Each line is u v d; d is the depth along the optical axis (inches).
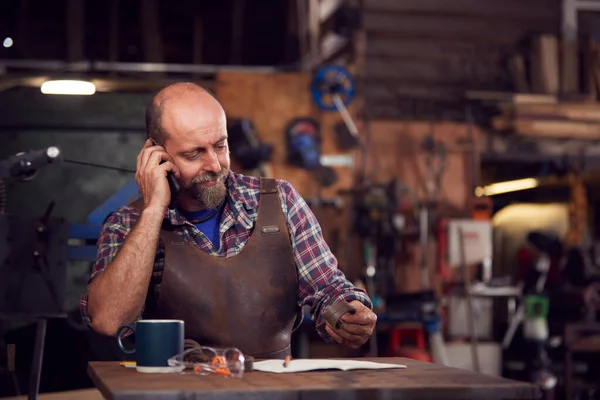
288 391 73.7
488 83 356.8
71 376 197.9
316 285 111.8
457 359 306.7
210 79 328.8
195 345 93.9
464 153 343.0
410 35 352.8
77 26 354.0
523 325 306.3
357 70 342.3
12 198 207.0
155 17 364.2
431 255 333.4
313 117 321.1
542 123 342.3
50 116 212.5
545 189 414.0
